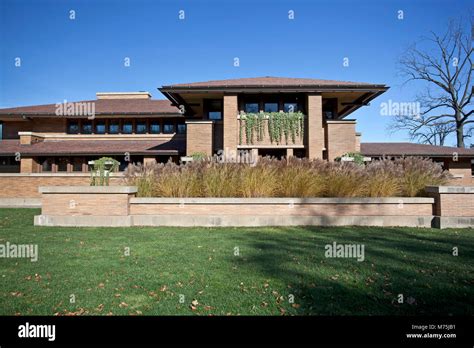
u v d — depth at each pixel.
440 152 24.27
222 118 21.66
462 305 3.85
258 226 9.52
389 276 4.83
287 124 20.06
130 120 26.42
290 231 8.61
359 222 9.56
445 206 9.28
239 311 3.74
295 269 5.18
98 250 6.47
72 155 22.97
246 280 4.68
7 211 13.45
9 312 3.73
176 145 24.00
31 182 17.00
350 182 10.17
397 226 9.45
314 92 19.56
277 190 10.36
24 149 23.38
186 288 4.40
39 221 9.61
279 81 21.44
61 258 5.88
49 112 25.66
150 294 4.21
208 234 8.20
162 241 7.33
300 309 3.77
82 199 9.63
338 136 19.59
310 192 10.10
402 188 10.48
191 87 19.33
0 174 16.98
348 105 23.00
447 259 5.75
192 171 10.60
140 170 10.75
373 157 23.69
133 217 9.66
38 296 4.14
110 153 22.50
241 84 19.84
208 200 9.67
